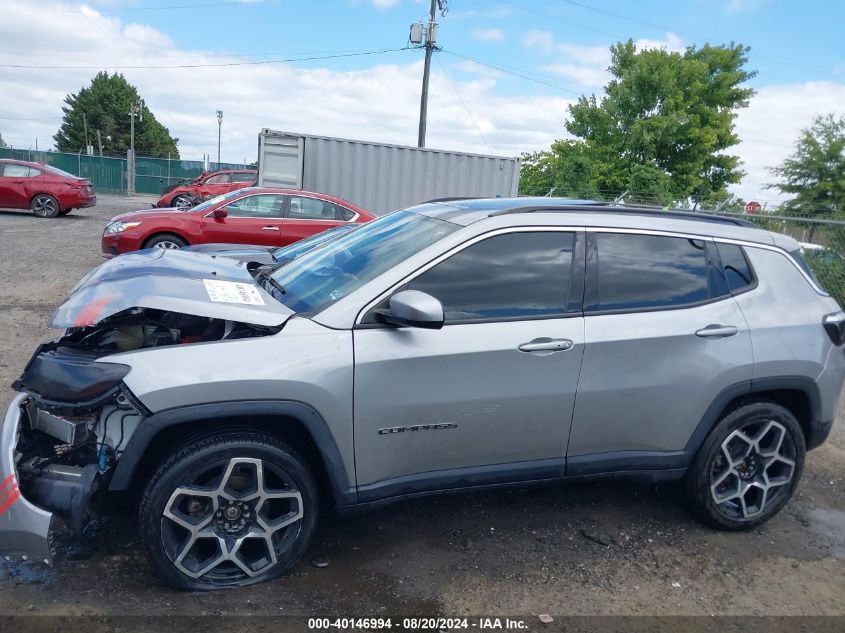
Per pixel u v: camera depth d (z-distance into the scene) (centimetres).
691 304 369
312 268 384
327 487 337
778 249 402
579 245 357
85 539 345
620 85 2619
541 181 2602
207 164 4184
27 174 1906
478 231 343
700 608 328
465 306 333
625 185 2509
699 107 2669
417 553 354
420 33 2516
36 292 878
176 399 283
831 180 2280
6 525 279
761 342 376
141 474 313
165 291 309
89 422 300
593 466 360
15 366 580
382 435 319
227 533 308
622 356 348
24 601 295
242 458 300
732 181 2833
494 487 350
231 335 312
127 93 8475
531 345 332
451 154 1495
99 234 1552
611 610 321
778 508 402
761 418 387
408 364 315
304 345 304
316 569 334
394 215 428
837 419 623
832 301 414
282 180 1435
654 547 378
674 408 363
